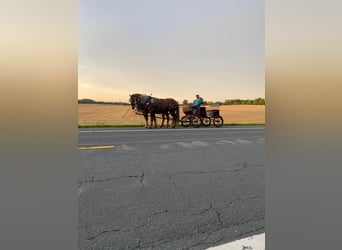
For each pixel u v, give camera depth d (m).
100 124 10.87
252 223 2.03
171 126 10.92
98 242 1.74
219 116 11.56
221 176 3.31
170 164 3.96
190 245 1.72
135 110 10.33
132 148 5.39
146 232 1.88
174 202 2.44
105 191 2.71
